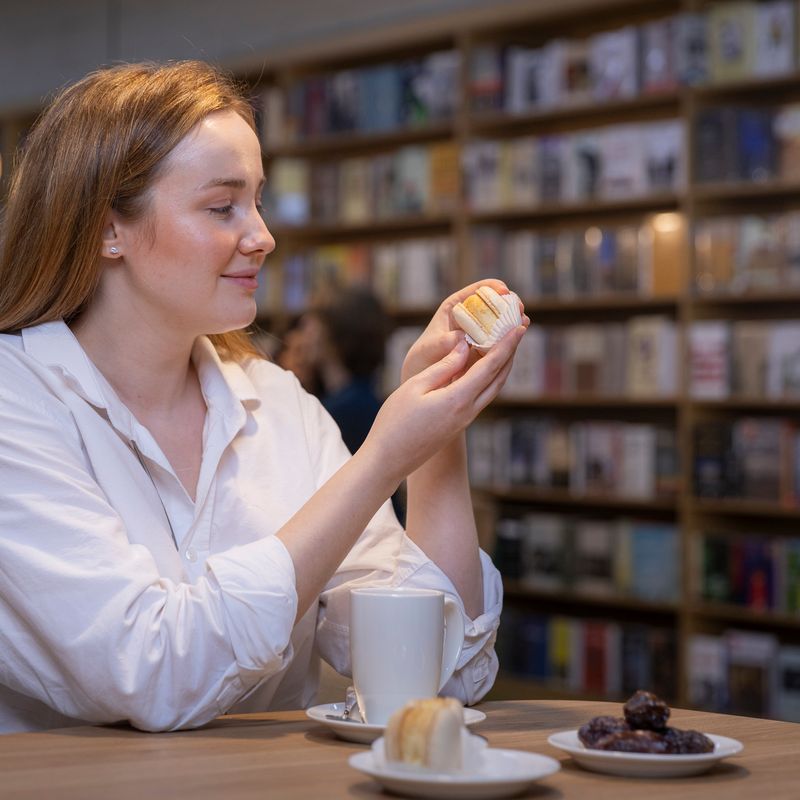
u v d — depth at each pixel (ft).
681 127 14.17
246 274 4.43
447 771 2.94
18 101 20.62
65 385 4.34
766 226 13.64
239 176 4.33
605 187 14.75
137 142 4.27
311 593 3.93
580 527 14.96
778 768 3.29
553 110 15.24
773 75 13.60
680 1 14.97
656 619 15.16
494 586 4.49
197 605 3.81
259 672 3.84
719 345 13.87
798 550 13.34
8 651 4.05
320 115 17.25
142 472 4.46
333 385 12.71
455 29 16.08
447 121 16.07
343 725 3.52
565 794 2.96
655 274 14.37
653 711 3.29
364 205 16.81
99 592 3.81
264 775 3.12
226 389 4.77
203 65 4.57
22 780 3.03
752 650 13.42
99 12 19.66
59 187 4.36
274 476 4.82
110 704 3.79
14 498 3.92
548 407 16.39
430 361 4.29
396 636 3.59
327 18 17.13
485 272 15.76
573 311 16.07
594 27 15.84
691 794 2.97
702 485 13.96
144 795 2.88
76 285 4.44
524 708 4.25
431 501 4.41
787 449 13.46
